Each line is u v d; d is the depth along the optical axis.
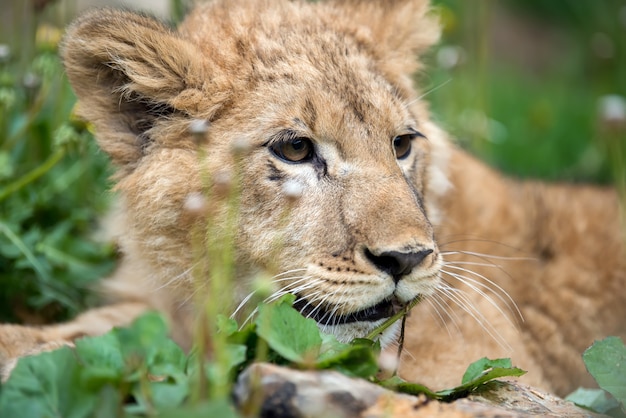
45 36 11.22
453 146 10.45
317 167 7.93
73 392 5.57
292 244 7.73
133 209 8.40
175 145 8.19
